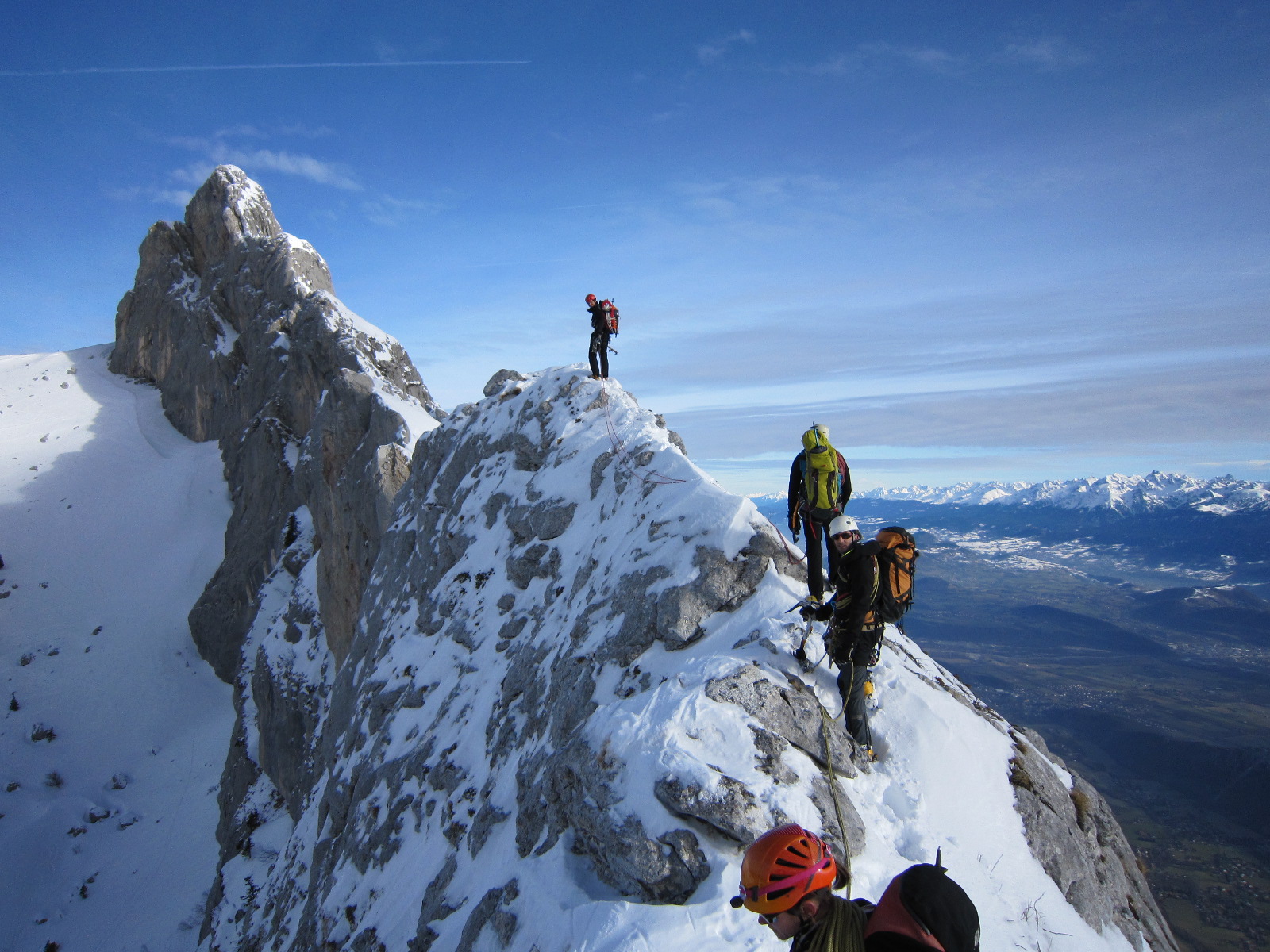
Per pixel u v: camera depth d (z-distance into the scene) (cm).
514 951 584
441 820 1088
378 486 2811
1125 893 776
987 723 805
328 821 1594
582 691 897
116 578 5538
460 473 1978
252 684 3328
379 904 1077
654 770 585
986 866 621
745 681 686
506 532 1599
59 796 3797
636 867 542
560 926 552
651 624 885
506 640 1350
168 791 3800
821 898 234
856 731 681
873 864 570
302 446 4531
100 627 5053
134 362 8169
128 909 2992
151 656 4803
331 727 2047
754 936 464
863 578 654
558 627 1179
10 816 3612
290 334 5988
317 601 3425
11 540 5753
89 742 4209
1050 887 638
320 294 5241
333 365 4816
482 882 810
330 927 1177
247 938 1847
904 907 213
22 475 6400
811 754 643
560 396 1750
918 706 744
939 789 673
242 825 2855
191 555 5659
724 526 932
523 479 1667
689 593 875
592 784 619
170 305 7556
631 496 1238
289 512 4681
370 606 2144
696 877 525
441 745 1262
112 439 7031
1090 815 826
